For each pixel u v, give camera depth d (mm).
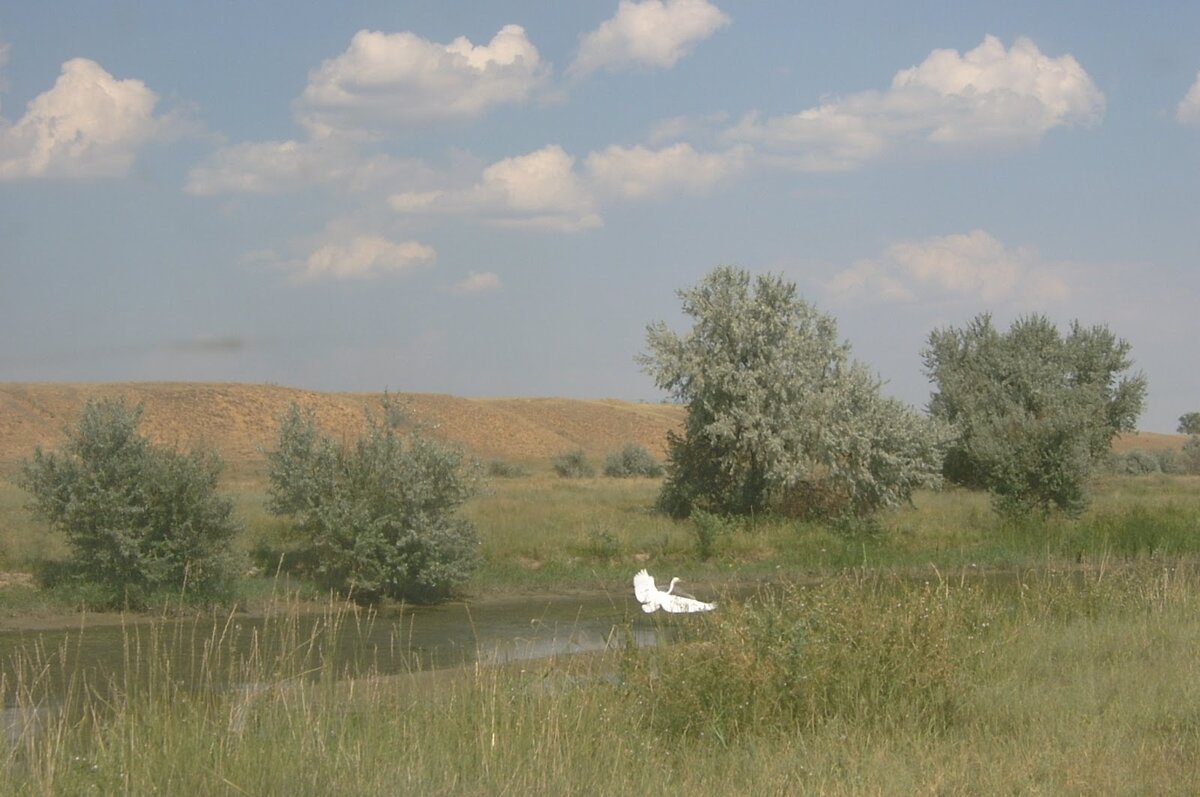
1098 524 29641
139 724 7770
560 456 74000
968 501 37531
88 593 17547
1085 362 51656
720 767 7988
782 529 28422
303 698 8156
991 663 10773
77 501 17562
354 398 81312
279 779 6883
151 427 63281
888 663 9570
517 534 25578
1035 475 32750
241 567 18531
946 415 47625
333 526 19562
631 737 8195
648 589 10727
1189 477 63938
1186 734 8414
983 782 7254
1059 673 11023
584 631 16875
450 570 20062
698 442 32125
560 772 7273
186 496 18047
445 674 11578
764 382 31312
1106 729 8492
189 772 6930
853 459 30812
